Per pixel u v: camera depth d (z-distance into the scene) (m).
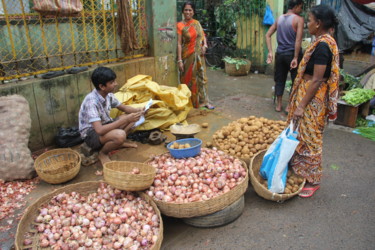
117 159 3.83
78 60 4.55
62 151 3.61
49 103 4.01
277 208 3.06
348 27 10.02
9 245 2.49
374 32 10.00
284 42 5.14
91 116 3.37
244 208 3.08
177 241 2.66
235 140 3.55
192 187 2.83
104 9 4.65
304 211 3.01
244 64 7.97
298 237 2.68
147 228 2.41
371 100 5.26
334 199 3.17
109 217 2.52
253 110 5.60
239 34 8.59
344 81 5.45
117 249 2.27
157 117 4.45
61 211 2.59
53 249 2.28
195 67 5.29
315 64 2.73
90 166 3.69
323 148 4.22
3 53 4.05
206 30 9.12
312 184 3.22
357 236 2.67
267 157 3.11
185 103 4.62
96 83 3.36
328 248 2.55
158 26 5.11
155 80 5.34
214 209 2.66
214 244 2.62
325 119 3.07
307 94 2.85
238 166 3.08
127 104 4.36
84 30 4.30
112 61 4.83
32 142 3.95
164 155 3.33
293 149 2.92
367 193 3.25
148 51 5.24
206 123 4.72
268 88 7.00
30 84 3.78
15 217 2.82
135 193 2.81
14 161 3.26
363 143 4.34
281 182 3.02
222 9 8.80
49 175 3.19
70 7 3.95
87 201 2.76
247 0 8.11
